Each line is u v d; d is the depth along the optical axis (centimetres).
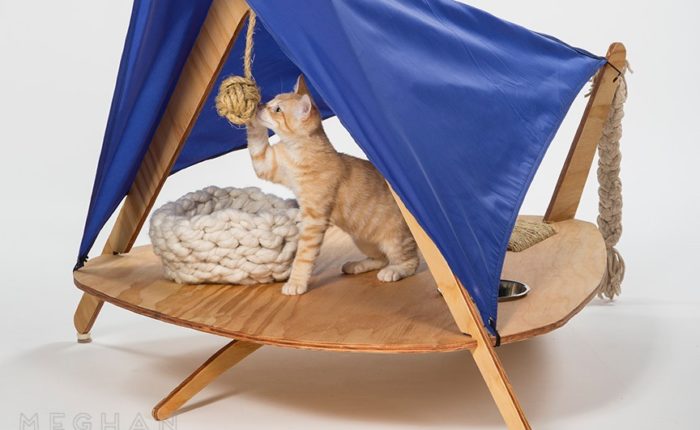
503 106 274
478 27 295
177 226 287
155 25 260
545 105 295
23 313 357
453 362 305
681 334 334
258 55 324
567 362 308
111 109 283
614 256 362
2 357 317
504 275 301
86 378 300
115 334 342
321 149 279
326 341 240
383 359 308
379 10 245
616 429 258
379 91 230
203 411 273
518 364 306
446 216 236
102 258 325
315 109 278
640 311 358
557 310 263
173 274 294
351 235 299
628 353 316
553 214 371
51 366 310
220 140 354
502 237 250
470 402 275
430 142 240
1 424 266
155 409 266
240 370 302
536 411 269
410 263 299
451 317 257
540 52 316
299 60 229
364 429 259
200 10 262
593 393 283
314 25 228
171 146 285
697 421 263
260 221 287
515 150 270
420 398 278
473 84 267
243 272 288
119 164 288
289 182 284
